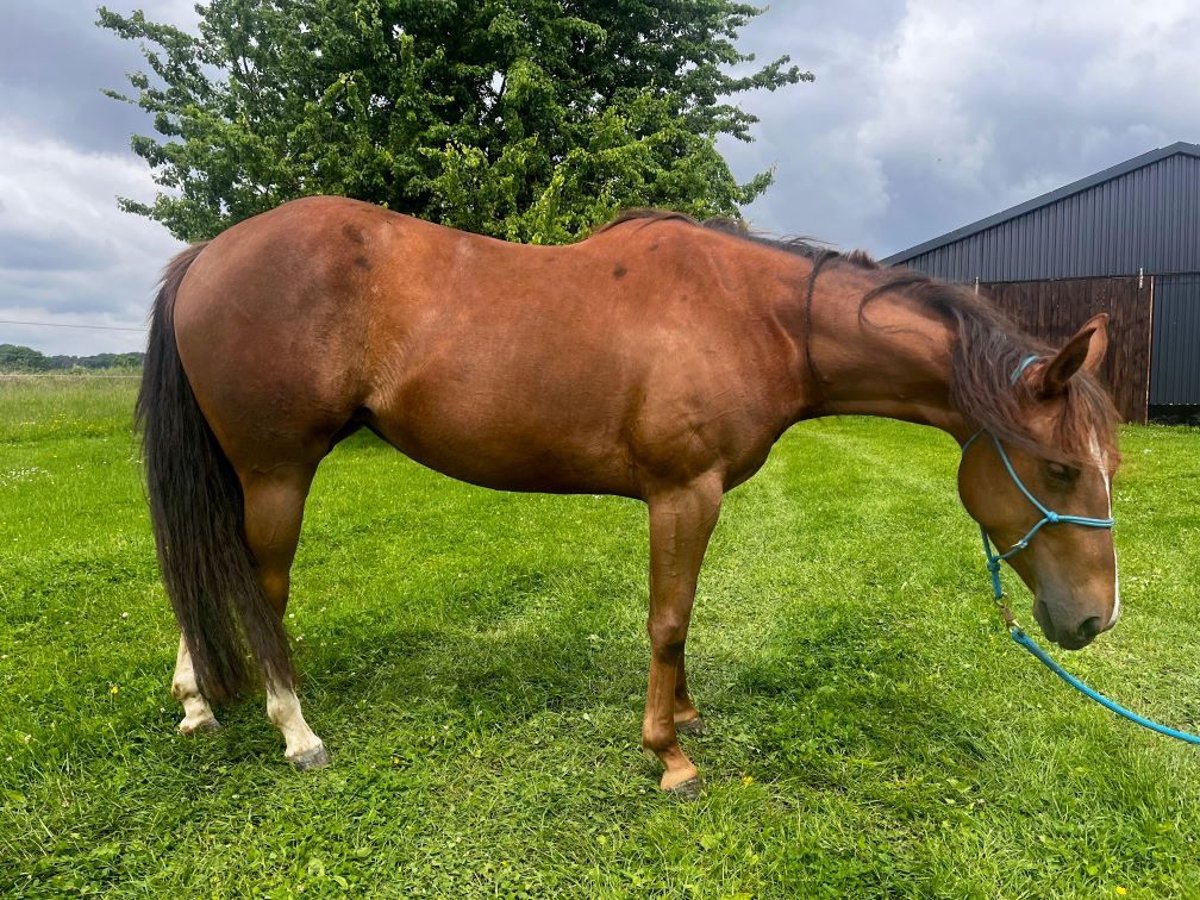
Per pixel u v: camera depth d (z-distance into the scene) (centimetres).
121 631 365
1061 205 1371
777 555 499
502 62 1143
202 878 203
